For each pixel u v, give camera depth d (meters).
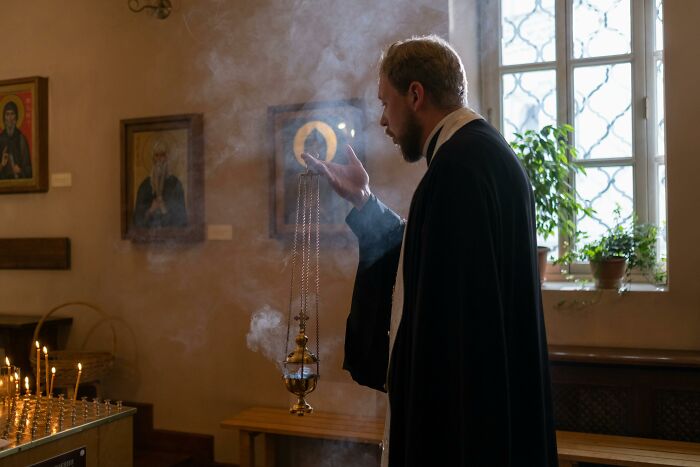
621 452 2.96
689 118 3.28
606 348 3.38
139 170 4.29
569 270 3.86
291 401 3.94
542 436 1.42
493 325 1.29
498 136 1.50
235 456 4.08
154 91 4.30
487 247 1.32
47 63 4.61
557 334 3.52
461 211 1.33
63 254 4.50
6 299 4.71
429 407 1.31
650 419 3.21
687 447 3.02
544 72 3.96
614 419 3.27
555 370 3.36
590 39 3.87
